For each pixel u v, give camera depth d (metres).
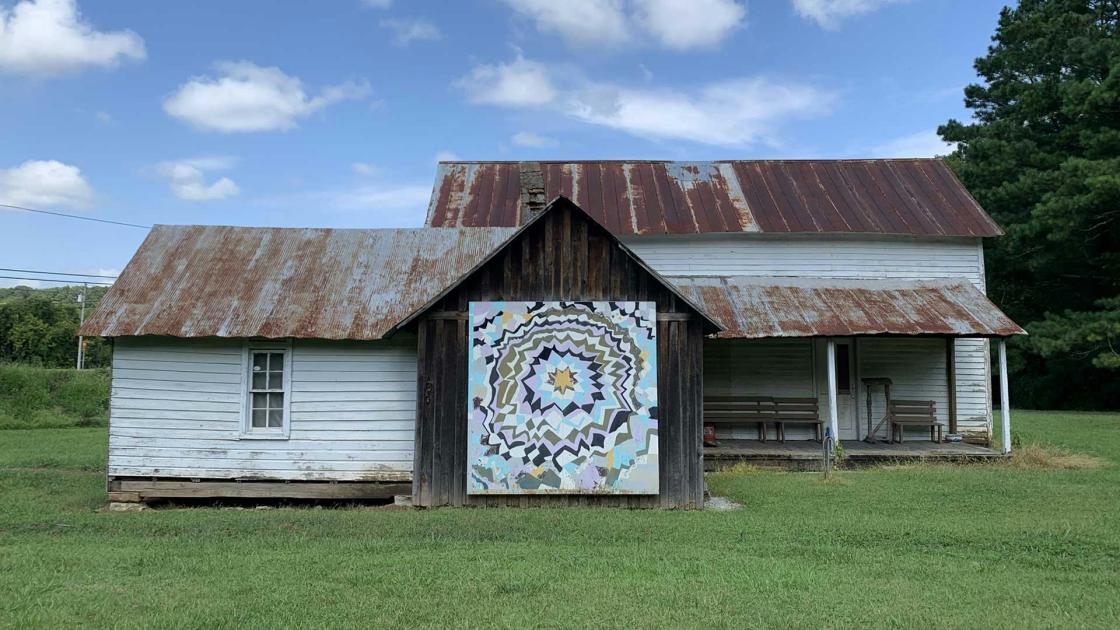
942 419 19.19
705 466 16.42
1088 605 6.73
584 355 12.16
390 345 13.10
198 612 6.45
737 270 19.34
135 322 12.79
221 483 12.91
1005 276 40.69
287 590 7.11
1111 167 29.59
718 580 7.46
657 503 11.99
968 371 19.39
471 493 12.01
